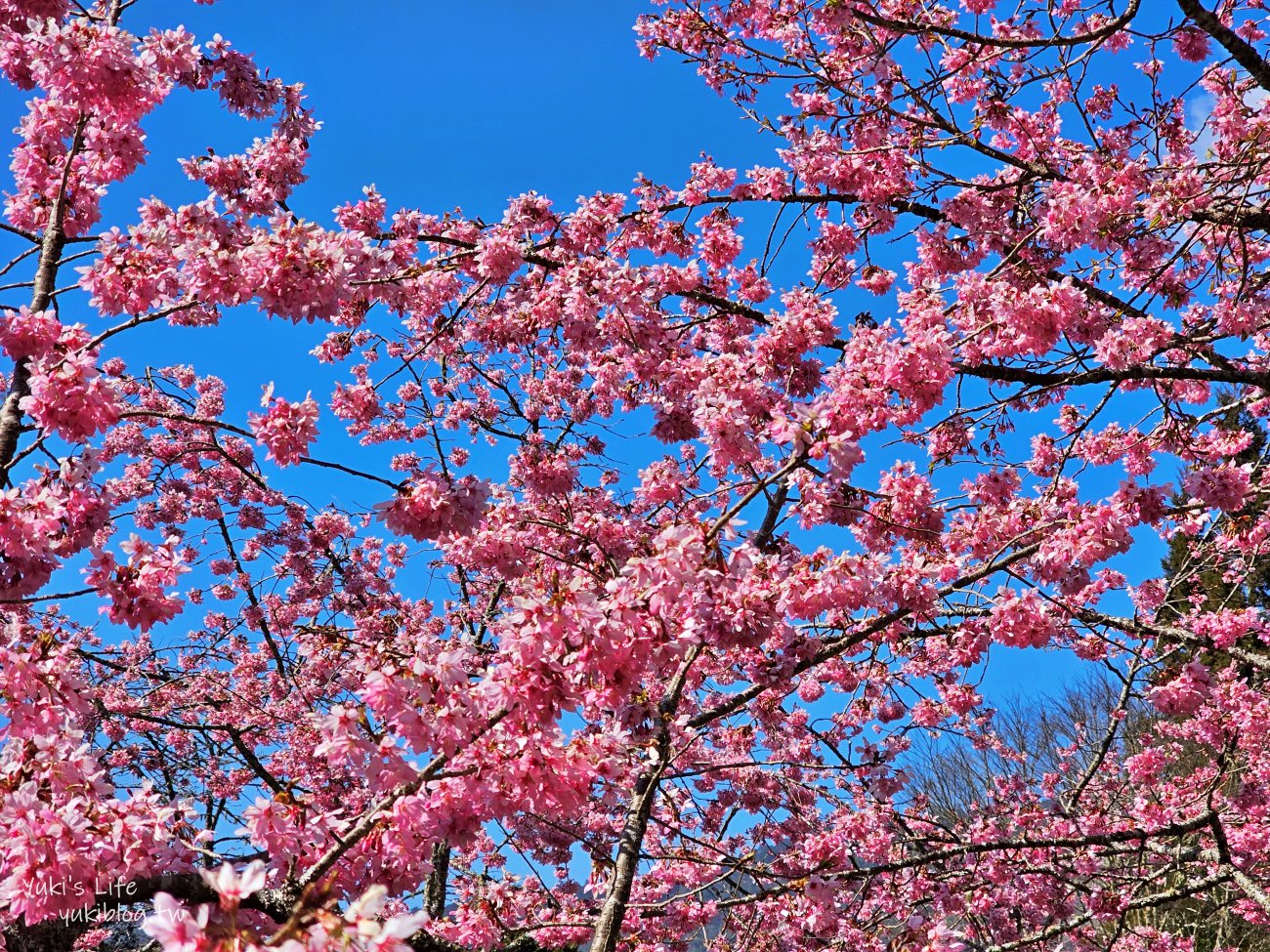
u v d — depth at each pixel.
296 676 10.38
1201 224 6.83
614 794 3.67
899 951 3.71
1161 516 5.33
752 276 7.83
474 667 3.83
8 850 2.90
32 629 4.07
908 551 5.32
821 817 8.78
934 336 4.97
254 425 4.18
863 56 7.56
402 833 3.39
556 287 6.16
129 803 3.21
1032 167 7.17
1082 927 8.95
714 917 8.04
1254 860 8.66
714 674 7.80
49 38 4.08
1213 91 8.09
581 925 5.43
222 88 5.82
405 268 6.92
